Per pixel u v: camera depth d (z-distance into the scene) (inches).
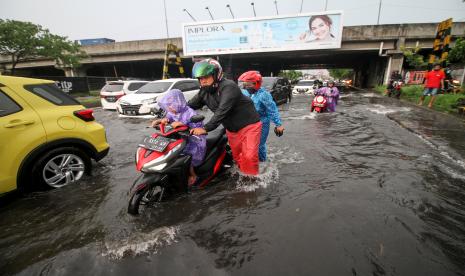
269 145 202.2
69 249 87.8
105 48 1208.8
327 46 992.9
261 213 104.8
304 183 131.6
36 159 127.8
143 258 81.5
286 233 91.4
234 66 1446.9
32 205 118.0
